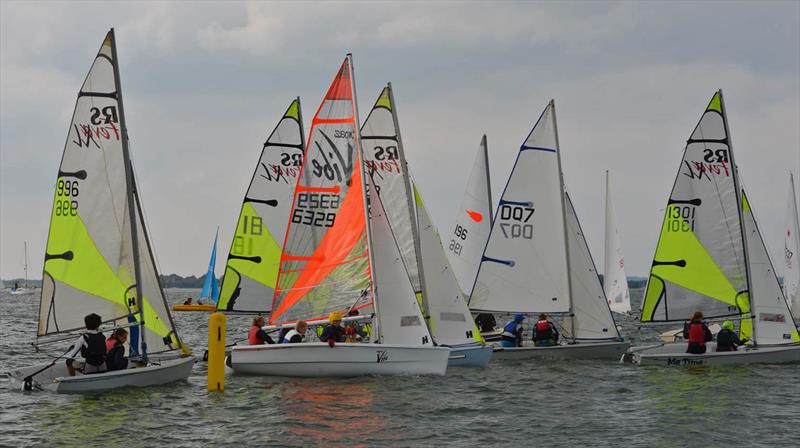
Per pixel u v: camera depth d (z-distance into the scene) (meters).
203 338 58.81
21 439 21.75
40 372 29.36
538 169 40.94
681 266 38.25
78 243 29.72
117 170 29.91
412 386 29.48
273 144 46.06
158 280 30.72
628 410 26.34
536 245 40.81
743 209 37.78
